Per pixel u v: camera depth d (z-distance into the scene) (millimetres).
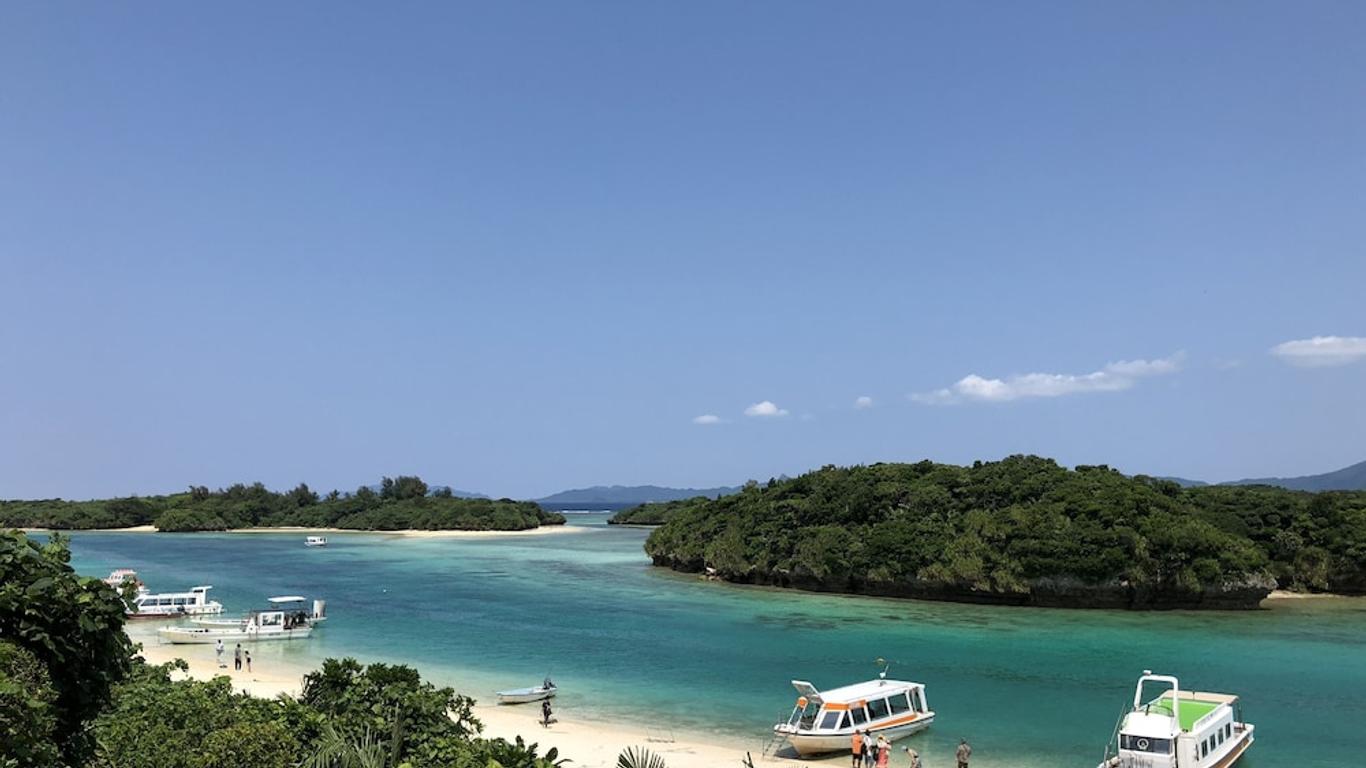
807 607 83750
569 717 43000
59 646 11383
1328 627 71625
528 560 139625
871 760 34812
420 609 82938
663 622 74375
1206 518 93000
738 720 42594
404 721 19250
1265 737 39562
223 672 52875
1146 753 30609
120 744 15336
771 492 116375
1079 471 100000
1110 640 65375
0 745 9133
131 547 169375
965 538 87812
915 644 63750
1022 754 36844
